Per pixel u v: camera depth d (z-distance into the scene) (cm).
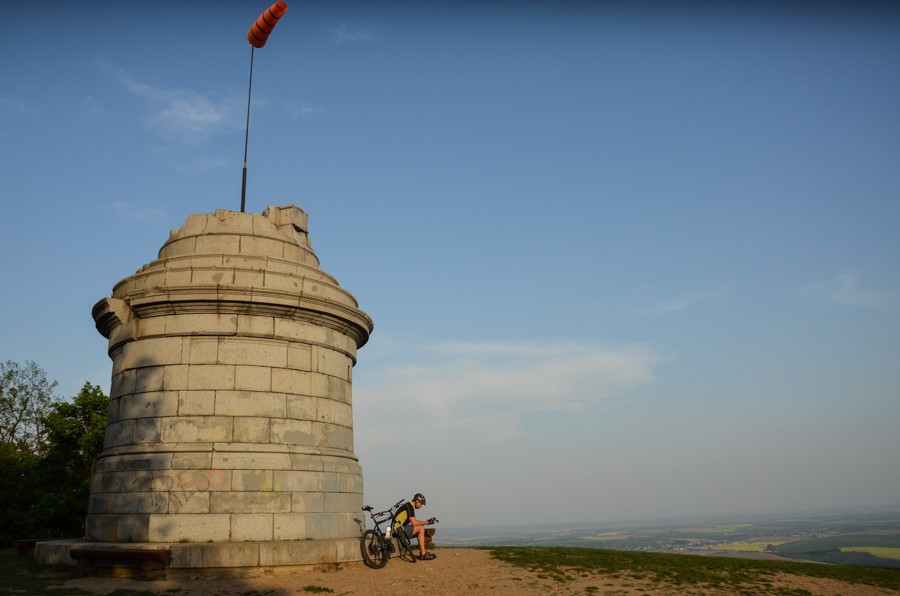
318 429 1819
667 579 1633
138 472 1644
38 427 4294
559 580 1565
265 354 1767
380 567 1675
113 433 1792
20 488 3400
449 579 1537
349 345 2011
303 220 2114
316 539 1691
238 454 1659
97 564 1524
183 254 1891
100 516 1678
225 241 1909
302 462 1723
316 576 1532
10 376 4262
